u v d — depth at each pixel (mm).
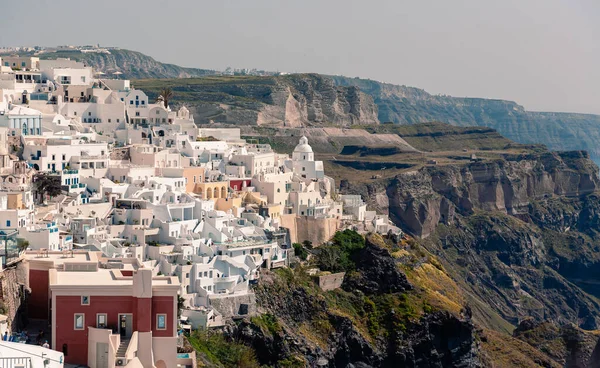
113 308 184500
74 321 183500
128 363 178500
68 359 182750
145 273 184500
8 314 190250
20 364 163875
